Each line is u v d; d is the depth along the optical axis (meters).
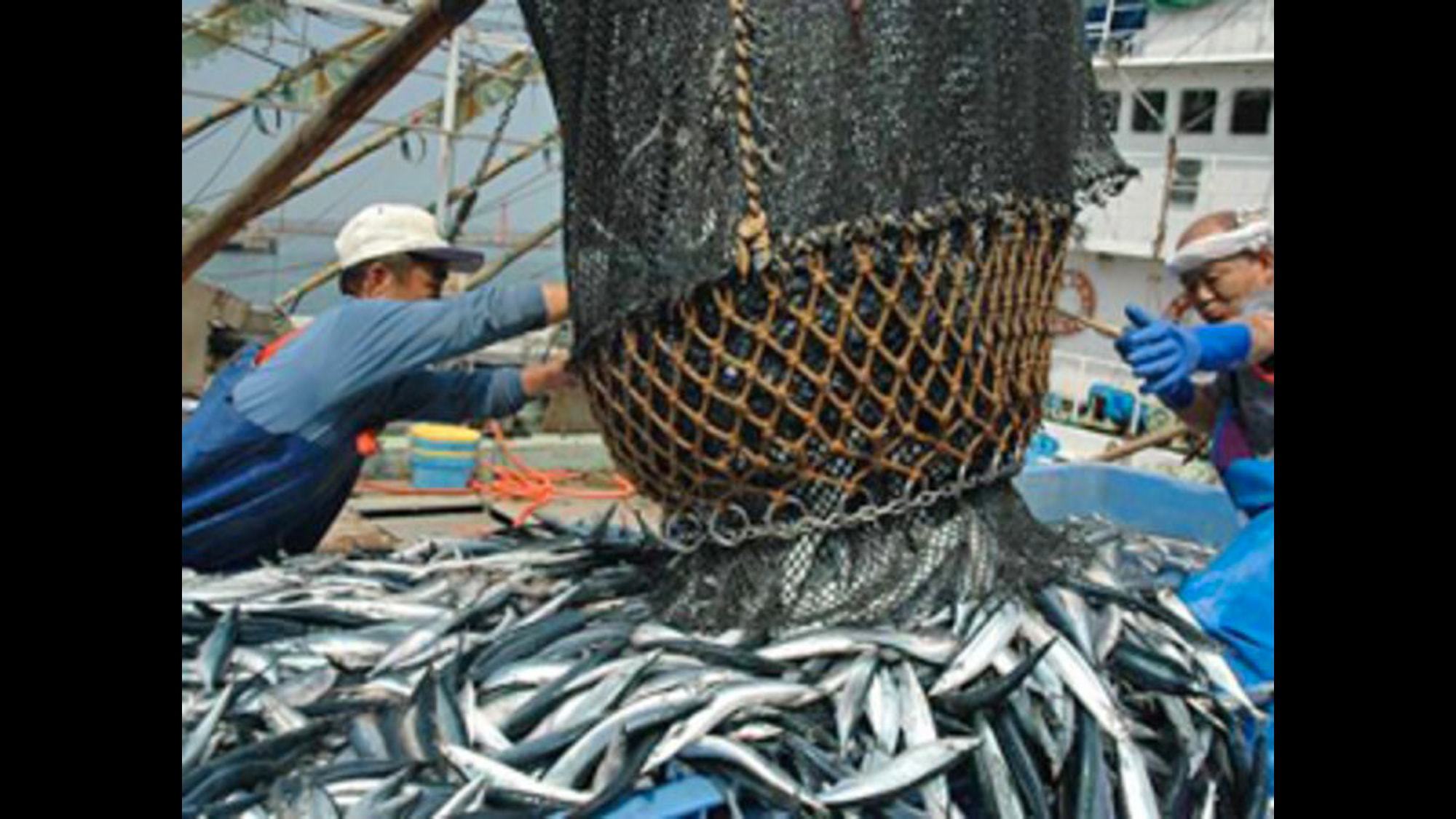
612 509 4.39
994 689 2.36
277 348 4.37
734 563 2.74
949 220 2.51
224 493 4.22
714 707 2.26
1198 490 6.03
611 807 2.08
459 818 2.03
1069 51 2.83
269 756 2.22
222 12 11.12
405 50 4.66
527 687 2.50
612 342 2.67
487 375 4.87
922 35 2.44
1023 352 2.82
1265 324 3.56
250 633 2.86
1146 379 3.42
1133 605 2.90
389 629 2.83
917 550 2.71
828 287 2.44
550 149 14.29
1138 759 2.36
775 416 2.51
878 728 2.31
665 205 2.46
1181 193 24.86
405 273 4.82
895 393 2.54
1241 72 23.86
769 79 2.38
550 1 2.70
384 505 10.40
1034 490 6.05
